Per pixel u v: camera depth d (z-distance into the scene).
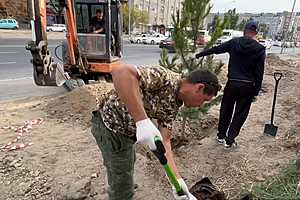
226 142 4.55
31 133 5.26
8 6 44.25
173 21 4.50
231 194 3.36
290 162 4.00
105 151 2.66
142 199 3.29
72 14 8.05
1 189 3.74
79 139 4.93
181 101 2.35
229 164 4.07
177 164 4.09
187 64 4.44
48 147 4.65
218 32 4.45
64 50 8.71
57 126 5.62
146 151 4.42
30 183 3.80
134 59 18.94
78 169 3.96
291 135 5.15
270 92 9.39
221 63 4.72
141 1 69.00
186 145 4.84
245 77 4.23
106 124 2.50
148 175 3.74
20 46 21.36
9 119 6.05
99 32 8.55
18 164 4.19
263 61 4.12
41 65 6.31
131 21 54.78
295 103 7.65
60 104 6.71
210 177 3.76
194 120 5.47
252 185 3.47
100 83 8.02
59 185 3.68
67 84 8.97
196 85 2.15
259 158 4.24
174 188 2.12
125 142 2.60
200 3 4.30
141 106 2.01
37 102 7.62
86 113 6.10
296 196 3.04
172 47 4.65
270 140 4.94
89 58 8.73
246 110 4.46
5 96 8.38
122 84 2.02
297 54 32.41
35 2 6.04
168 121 2.42
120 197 2.89
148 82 2.18
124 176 2.79
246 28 4.21
